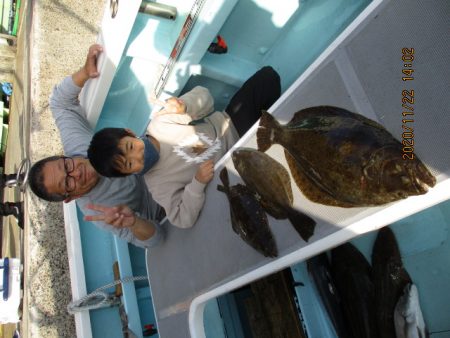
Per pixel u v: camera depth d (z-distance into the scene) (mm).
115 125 1971
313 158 811
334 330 1419
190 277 1259
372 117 713
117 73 1673
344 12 1502
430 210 1251
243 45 1730
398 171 651
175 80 1624
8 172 4062
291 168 871
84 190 1521
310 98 846
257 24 1640
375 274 1334
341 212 753
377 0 691
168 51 1588
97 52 1485
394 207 664
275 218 917
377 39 694
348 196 738
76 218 1856
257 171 974
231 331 1677
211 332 1561
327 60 800
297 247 857
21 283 2371
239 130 1546
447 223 1214
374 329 1285
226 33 1655
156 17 1503
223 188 1113
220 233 1122
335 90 785
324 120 803
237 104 1568
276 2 1568
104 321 1743
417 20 629
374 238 1368
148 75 1737
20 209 2662
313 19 1600
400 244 1308
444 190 598
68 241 1831
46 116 2291
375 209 695
